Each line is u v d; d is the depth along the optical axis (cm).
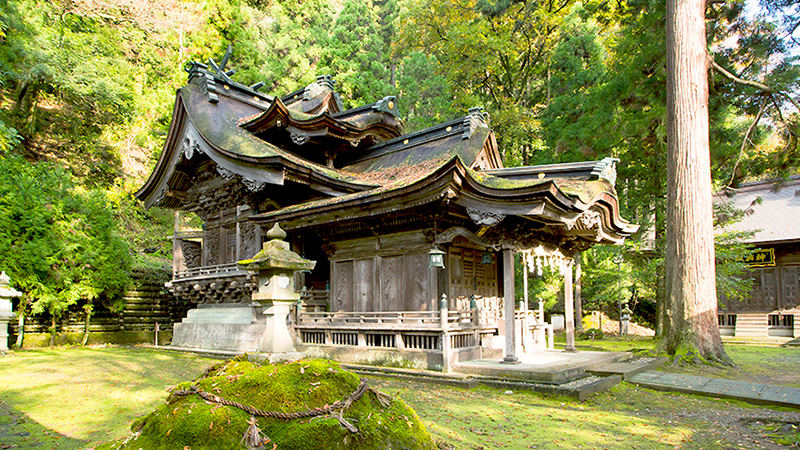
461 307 1298
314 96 1847
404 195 1118
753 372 1305
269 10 4144
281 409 421
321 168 1566
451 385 1005
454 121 1503
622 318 2659
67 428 621
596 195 1139
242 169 1434
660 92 2027
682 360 1370
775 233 2536
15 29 2138
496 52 2983
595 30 2891
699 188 1455
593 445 618
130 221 2573
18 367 1132
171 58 3103
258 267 600
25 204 1573
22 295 1473
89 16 2639
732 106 1988
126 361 1294
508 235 1113
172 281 1834
